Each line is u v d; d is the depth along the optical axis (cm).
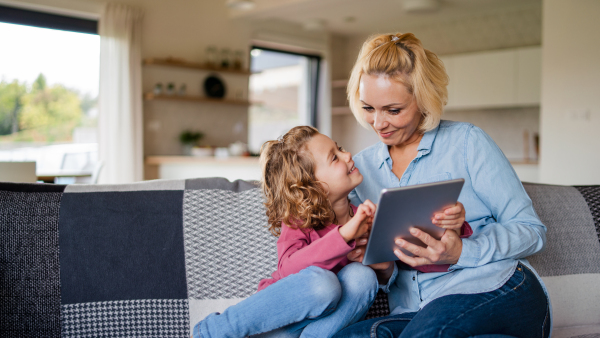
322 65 689
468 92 555
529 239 106
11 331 118
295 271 108
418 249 100
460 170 118
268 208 126
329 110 693
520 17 542
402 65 109
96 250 123
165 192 132
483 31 572
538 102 500
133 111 501
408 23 619
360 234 104
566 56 398
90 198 128
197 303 123
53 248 122
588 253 137
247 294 125
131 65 499
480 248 104
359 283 108
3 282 119
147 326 121
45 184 131
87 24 495
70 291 120
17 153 468
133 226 126
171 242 126
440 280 114
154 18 531
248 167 445
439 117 116
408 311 118
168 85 531
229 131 597
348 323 109
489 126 577
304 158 113
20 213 122
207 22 573
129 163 496
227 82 591
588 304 134
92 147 509
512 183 113
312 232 115
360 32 679
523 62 509
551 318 107
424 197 91
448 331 89
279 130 733
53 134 487
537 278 108
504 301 98
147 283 123
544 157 413
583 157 392
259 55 680
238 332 103
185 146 555
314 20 599
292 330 108
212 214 130
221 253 127
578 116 393
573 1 392
